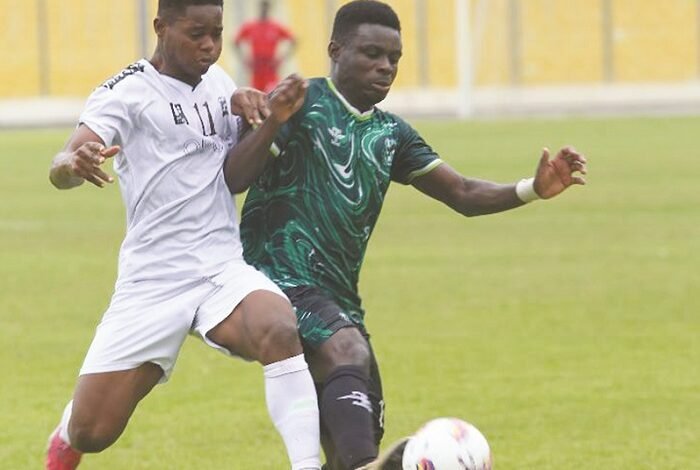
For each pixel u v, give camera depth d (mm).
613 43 115938
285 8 117438
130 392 14234
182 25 14203
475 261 35906
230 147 14750
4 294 31984
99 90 14328
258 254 15070
